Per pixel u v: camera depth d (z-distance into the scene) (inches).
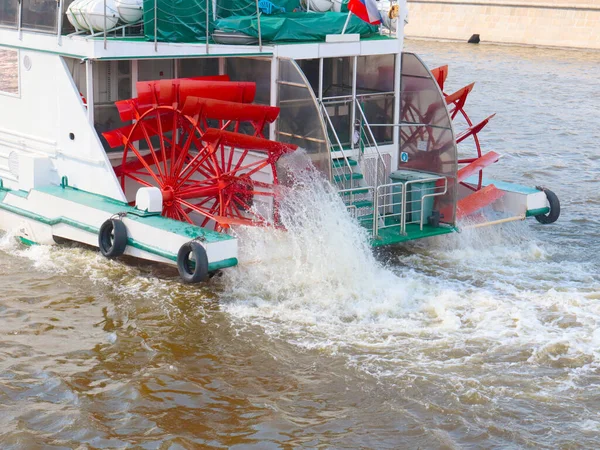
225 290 569.3
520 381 459.2
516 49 2025.1
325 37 640.4
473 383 456.1
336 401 440.8
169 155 687.7
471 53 1942.7
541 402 440.1
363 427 418.6
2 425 414.9
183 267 543.2
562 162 967.0
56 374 463.2
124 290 569.6
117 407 433.1
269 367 473.4
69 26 632.4
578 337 506.3
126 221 579.2
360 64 652.7
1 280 583.5
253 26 627.2
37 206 642.8
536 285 586.2
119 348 493.7
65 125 637.3
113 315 534.6
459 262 627.5
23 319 527.5
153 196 584.7
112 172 609.3
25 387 449.4
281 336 507.5
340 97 629.9
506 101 1353.3
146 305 547.5
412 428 417.7
